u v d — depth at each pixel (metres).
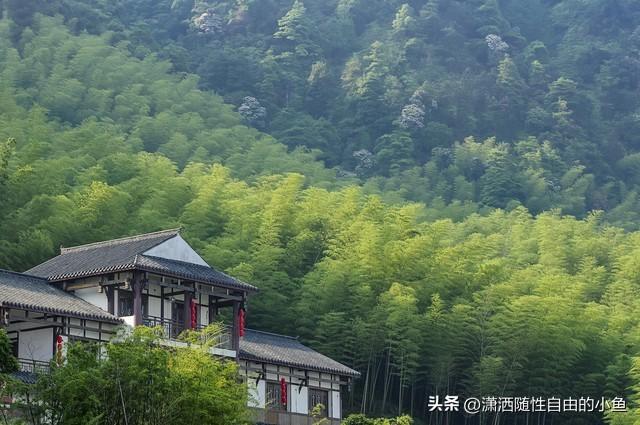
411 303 98.75
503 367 100.12
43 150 117.12
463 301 104.12
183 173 131.00
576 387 101.88
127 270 70.38
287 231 114.94
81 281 71.81
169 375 53.75
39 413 51.88
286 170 163.62
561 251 136.38
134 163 122.38
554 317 101.12
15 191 98.50
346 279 102.69
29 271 74.56
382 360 103.06
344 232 112.31
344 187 156.00
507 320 100.75
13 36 194.25
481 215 169.62
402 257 107.38
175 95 187.00
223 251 102.19
